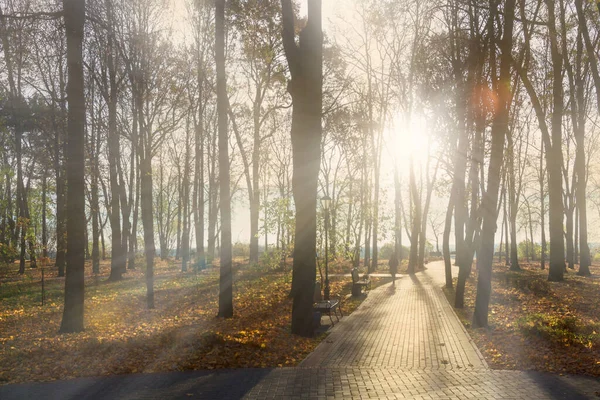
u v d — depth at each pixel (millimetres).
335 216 23406
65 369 9570
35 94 35875
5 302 22219
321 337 13398
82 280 13539
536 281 23000
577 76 30031
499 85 14547
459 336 13125
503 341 11852
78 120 13375
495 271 37375
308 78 13562
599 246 67250
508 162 34594
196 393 7934
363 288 26812
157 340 11398
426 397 7527
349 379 8727
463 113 19609
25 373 9336
